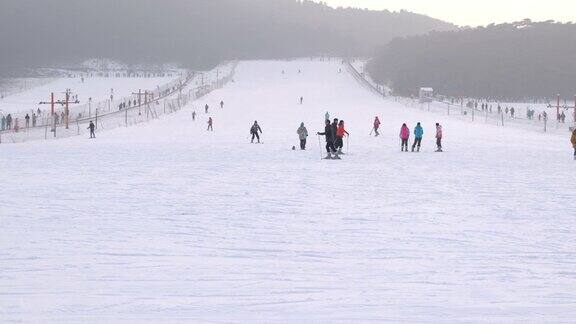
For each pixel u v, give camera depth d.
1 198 29.70
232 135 89.31
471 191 33.72
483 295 14.69
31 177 39.00
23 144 75.69
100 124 115.75
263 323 12.62
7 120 109.19
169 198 30.25
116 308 13.42
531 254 18.88
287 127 103.31
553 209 27.58
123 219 24.27
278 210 26.92
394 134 89.12
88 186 34.66
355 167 46.97
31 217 24.48
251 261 17.75
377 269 16.98
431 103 165.50
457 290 15.09
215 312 13.25
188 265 17.19
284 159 53.56
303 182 37.38
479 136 86.06
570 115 167.75
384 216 25.58
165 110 143.38
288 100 176.88
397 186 35.75
